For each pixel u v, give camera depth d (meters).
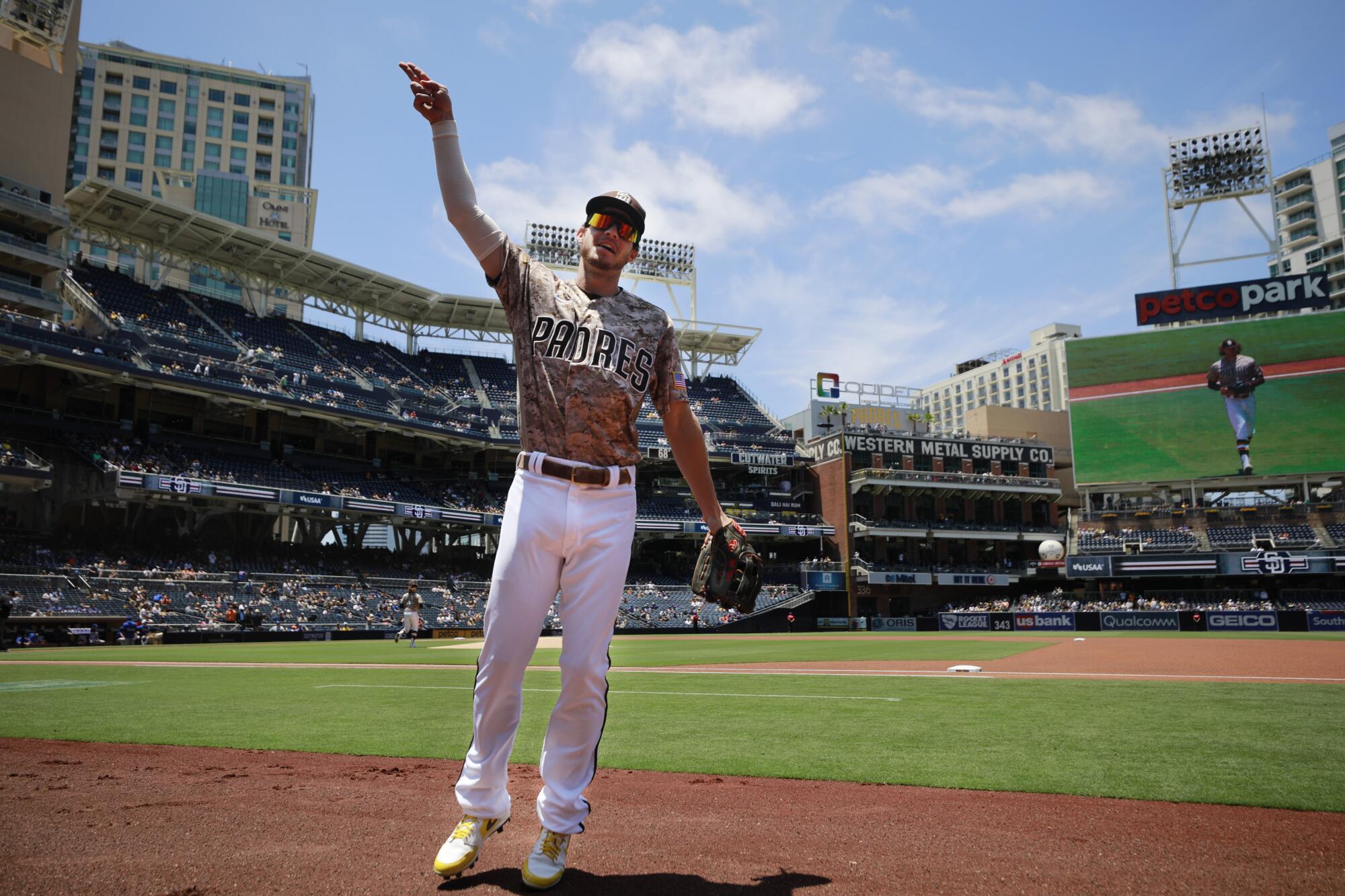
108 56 94.38
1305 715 7.33
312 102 115.44
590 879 2.95
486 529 53.97
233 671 14.55
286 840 3.43
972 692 9.71
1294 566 47.06
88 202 44.84
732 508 58.91
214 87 99.06
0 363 38.06
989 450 64.31
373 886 2.88
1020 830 3.55
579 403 3.08
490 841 3.49
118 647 27.77
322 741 6.21
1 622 24.20
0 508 36.78
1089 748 5.59
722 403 67.00
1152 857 3.14
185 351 45.03
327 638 36.81
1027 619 46.06
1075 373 55.44
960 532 60.00
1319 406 50.12
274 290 56.53
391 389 54.50
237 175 90.00
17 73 39.59
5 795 4.30
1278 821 3.70
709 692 10.13
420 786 4.59
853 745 5.87
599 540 3.06
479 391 60.47
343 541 49.00
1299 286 52.28
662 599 52.22
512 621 3.00
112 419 42.50
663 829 3.63
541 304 3.18
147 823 3.71
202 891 2.80
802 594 54.50
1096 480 54.28
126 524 40.53
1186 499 56.94
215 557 41.06
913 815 3.84
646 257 66.69
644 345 3.26
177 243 49.69
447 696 9.92
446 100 3.13
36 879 2.91
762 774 4.89
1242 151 56.06
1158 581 55.59
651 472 59.41
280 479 45.22
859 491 60.09
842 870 3.01
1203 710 7.72
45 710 8.23
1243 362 51.75
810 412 66.62
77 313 43.03
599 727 3.09
